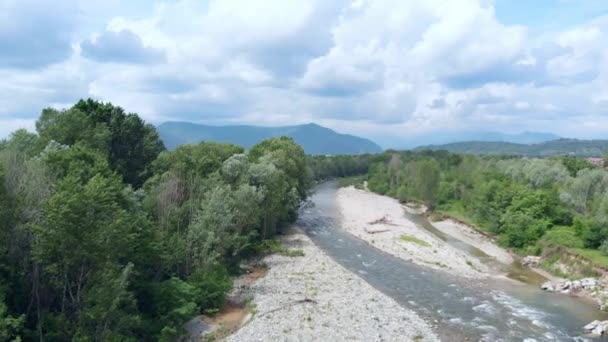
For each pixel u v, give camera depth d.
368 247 81.19
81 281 34.25
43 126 68.25
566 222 87.06
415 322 46.03
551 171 118.62
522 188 95.19
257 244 71.06
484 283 63.03
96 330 32.28
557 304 54.53
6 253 32.84
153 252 43.28
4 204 32.09
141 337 36.88
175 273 48.16
